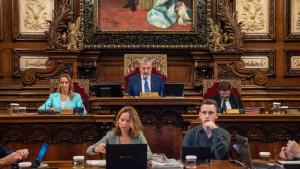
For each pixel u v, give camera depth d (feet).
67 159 20.92
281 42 31.55
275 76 31.40
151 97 21.48
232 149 15.20
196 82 30.71
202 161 14.43
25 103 29.78
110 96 21.83
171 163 13.55
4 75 30.60
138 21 31.04
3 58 30.66
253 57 31.42
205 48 30.71
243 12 31.53
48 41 30.04
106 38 30.68
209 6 31.01
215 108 16.10
